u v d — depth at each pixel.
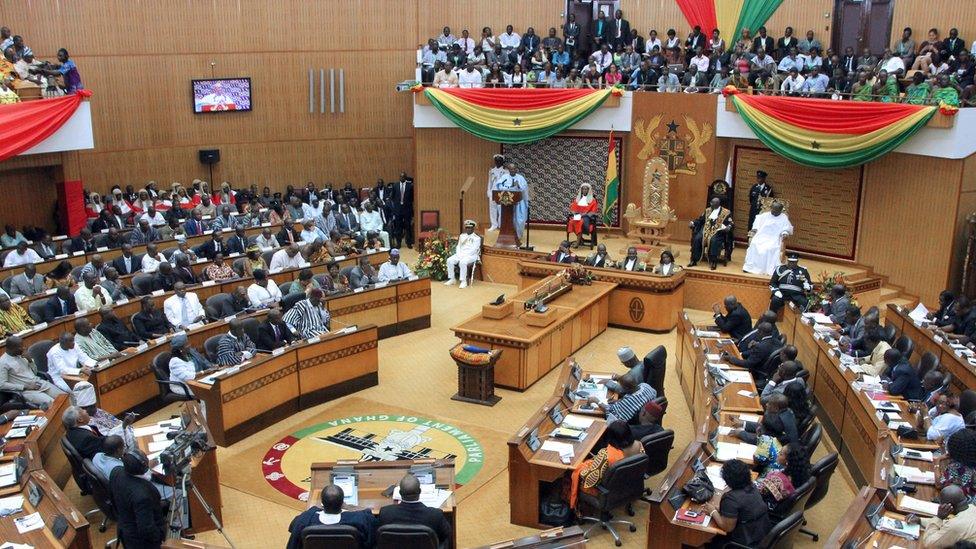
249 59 25.50
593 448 11.44
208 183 25.67
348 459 12.77
